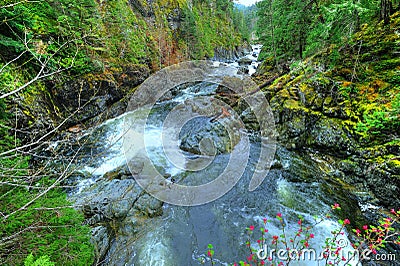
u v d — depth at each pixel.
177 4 27.47
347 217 4.43
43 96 7.74
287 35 12.65
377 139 5.13
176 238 4.23
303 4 10.60
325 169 5.95
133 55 15.35
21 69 7.03
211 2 39.81
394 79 5.61
